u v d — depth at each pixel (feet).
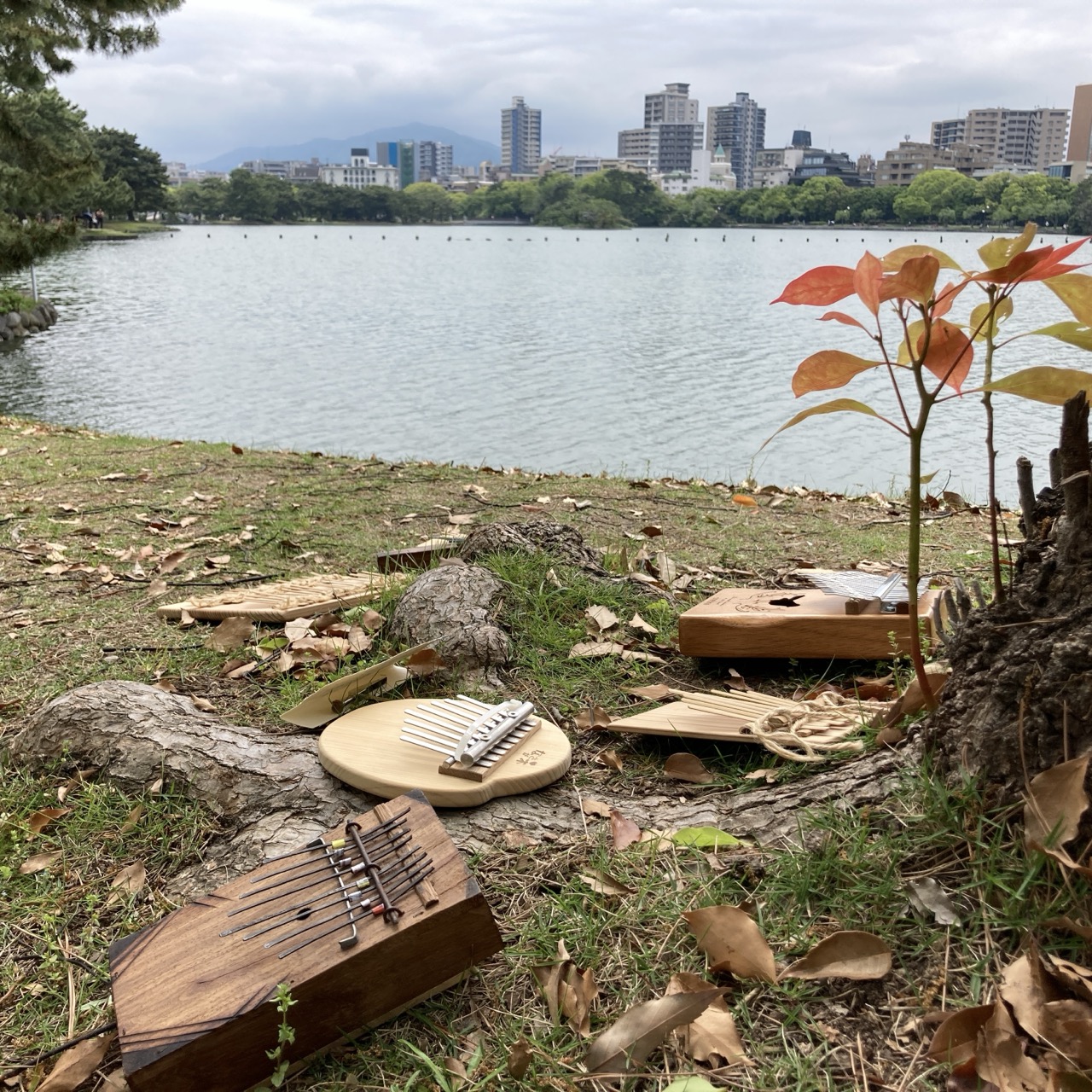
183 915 6.23
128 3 45.68
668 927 6.31
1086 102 547.49
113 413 58.70
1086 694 5.82
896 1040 5.27
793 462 45.03
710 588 13.38
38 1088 5.70
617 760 8.71
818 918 6.12
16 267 46.91
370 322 117.39
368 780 8.01
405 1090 5.29
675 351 90.68
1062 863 5.46
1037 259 5.83
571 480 22.40
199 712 9.62
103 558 15.43
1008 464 43.34
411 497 20.15
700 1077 5.07
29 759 9.00
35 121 152.25
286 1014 5.53
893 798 6.83
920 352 6.77
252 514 18.53
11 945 6.95
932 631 9.38
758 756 8.66
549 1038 5.65
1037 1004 5.07
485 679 10.27
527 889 6.95
